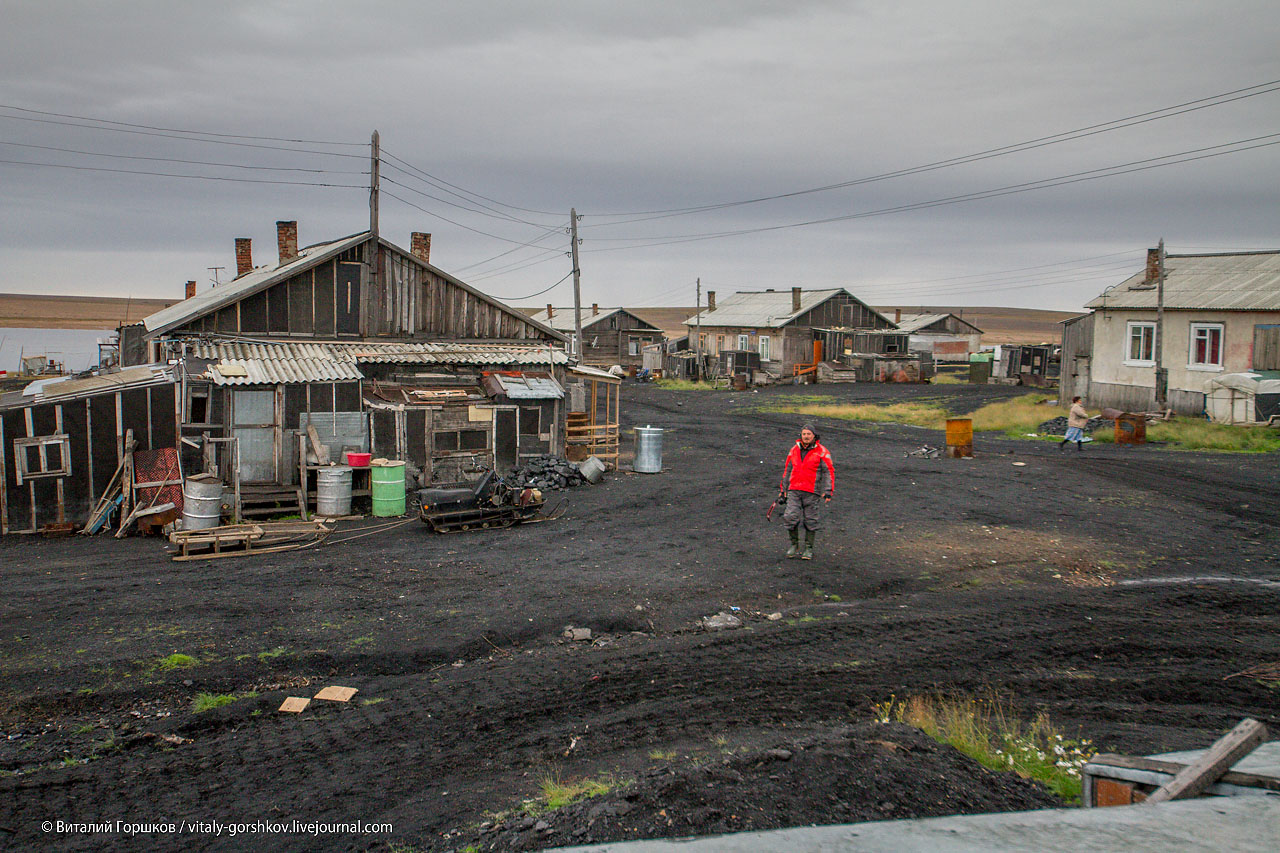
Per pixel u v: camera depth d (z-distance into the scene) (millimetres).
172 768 6562
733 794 5066
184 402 16859
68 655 8734
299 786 6250
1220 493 18516
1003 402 43312
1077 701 7812
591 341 67688
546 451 22062
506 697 7980
